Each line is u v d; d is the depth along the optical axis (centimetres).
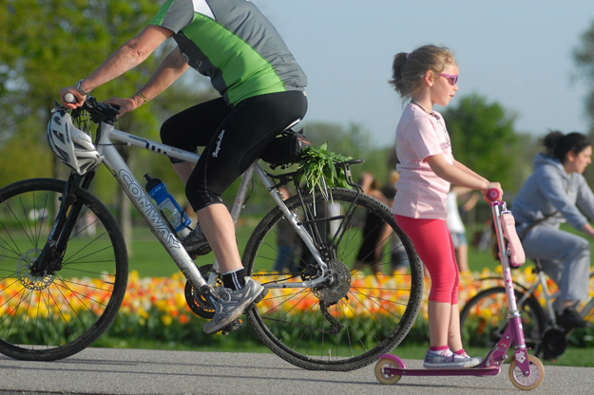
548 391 1148
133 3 5759
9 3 5253
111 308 1328
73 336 2202
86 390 1145
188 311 2391
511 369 1172
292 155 1273
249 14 1257
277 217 1328
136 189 1295
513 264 1162
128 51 1216
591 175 11694
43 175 13500
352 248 1349
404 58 1241
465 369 1169
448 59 1194
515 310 1166
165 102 6719
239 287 1235
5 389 1159
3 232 1388
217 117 1332
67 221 1327
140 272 5541
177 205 1317
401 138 1194
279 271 1343
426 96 1202
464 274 2822
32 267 1336
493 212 1166
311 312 2034
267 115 1227
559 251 1873
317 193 1324
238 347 2294
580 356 2128
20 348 1350
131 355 1464
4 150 12188
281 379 1242
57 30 5431
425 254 1201
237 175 1260
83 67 5488
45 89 5553
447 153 1195
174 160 1341
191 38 1239
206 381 1212
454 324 1252
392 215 1320
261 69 1238
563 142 1914
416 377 1269
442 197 1196
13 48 5253
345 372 1327
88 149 1263
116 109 1307
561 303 1895
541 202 1909
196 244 1297
